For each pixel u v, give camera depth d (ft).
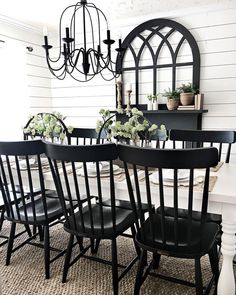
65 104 13.88
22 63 12.19
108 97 12.84
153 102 11.17
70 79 13.53
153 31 11.20
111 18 11.36
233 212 4.45
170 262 6.68
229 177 5.45
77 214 6.15
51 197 7.52
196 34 10.64
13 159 7.98
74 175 5.04
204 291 5.36
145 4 9.89
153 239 4.67
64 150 4.79
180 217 5.78
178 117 10.99
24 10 10.25
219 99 10.64
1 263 6.76
